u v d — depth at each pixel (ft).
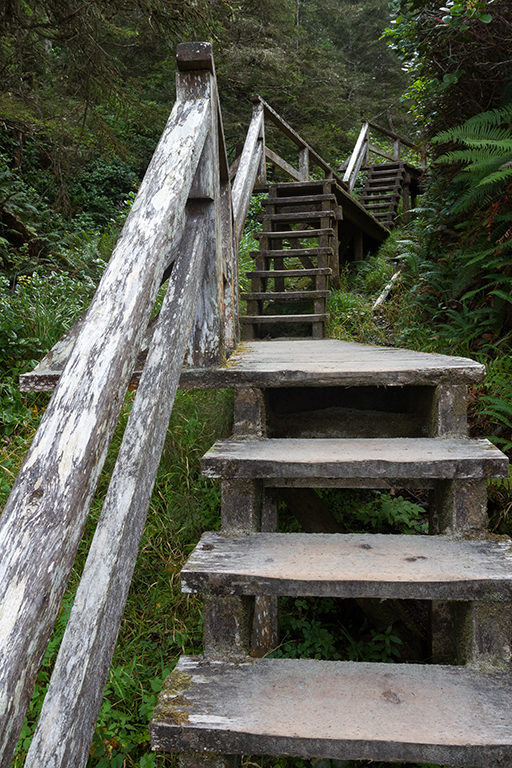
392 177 30.55
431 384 5.99
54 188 27.89
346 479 6.04
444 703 3.75
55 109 16.21
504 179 10.02
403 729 3.49
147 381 4.28
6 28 13.51
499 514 7.62
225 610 4.42
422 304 13.46
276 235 15.87
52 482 2.66
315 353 8.64
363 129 31.07
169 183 4.74
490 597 4.10
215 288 6.40
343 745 3.42
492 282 10.57
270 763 5.18
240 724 3.57
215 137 6.47
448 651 5.98
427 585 4.09
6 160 27.20
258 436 6.24
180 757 3.75
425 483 5.95
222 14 18.33
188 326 5.12
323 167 22.07
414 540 4.95
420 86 13.79
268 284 19.22
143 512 3.72
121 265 3.93
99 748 4.89
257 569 4.36
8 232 22.52
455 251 11.60
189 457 8.77
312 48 48.88
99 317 3.56
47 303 14.14
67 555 2.50
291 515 8.65
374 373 6.01
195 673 4.18
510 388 8.56
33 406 10.94
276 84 43.83
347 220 20.66
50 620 2.35
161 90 40.65
